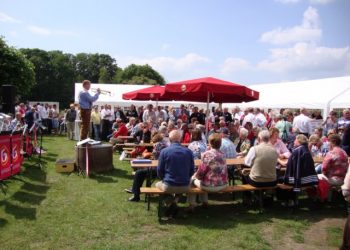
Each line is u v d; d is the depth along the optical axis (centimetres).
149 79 7088
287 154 730
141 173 638
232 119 1571
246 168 704
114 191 698
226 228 505
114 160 1079
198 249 430
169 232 486
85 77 8175
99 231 482
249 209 608
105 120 1656
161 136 727
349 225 299
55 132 2098
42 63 6188
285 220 549
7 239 446
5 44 2164
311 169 589
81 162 852
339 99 1573
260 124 1304
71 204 602
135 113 1762
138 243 443
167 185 528
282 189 623
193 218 551
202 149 719
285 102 1894
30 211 556
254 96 880
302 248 444
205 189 550
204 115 1491
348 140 704
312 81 1991
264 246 444
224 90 792
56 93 6281
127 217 543
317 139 839
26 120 1172
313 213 591
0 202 594
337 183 606
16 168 773
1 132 680
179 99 1166
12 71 2166
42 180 770
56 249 421
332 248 445
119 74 7775
